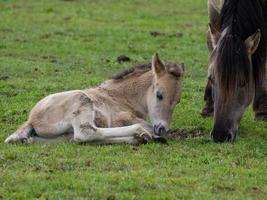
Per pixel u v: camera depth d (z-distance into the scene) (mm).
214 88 13273
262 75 14609
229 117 13156
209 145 13375
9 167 11930
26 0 34250
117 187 10938
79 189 10867
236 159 12602
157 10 33125
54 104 13430
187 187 11055
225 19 13633
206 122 15805
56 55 23750
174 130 15102
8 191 10789
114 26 29016
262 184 11344
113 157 12469
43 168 11891
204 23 30406
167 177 11508
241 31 13422
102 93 13867
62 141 13445
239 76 12938
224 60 12945
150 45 25797
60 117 13305
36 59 23047
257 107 15844
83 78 20328
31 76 20562
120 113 13758
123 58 23141
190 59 23812
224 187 11125
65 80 20047
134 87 14023
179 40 26797
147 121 14195
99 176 11375
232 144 13297
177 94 13461
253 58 13984
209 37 15508
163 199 10516
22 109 16547
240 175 11727
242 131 14977
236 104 13148
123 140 13305
